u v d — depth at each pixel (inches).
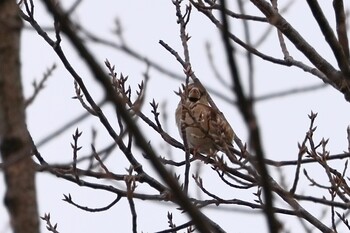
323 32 359.6
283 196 397.1
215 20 431.2
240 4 236.7
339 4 379.9
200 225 193.2
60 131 219.8
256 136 191.2
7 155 195.8
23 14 422.9
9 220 193.3
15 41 196.7
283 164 423.2
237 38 395.2
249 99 195.5
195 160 449.4
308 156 434.3
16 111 196.4
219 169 432.5
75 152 400.2
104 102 188.4
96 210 432.8
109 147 292.7
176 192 192.4
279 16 417.7
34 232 192.4
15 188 194.1
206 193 432.5
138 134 189.2
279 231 195.3
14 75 196.2
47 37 415.8
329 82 432.5
